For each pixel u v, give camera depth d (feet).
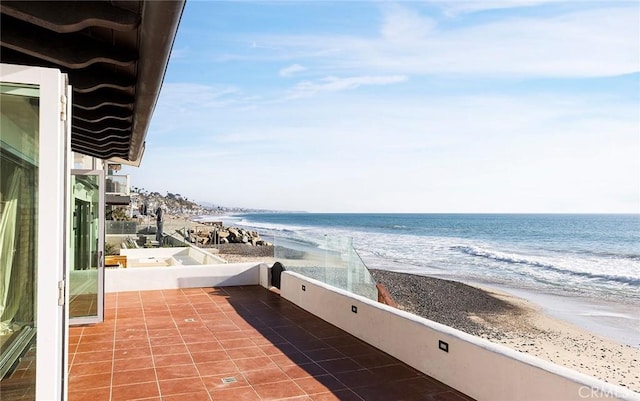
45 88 8.29
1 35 9.18
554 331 41.01
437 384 14.49
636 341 37.58
